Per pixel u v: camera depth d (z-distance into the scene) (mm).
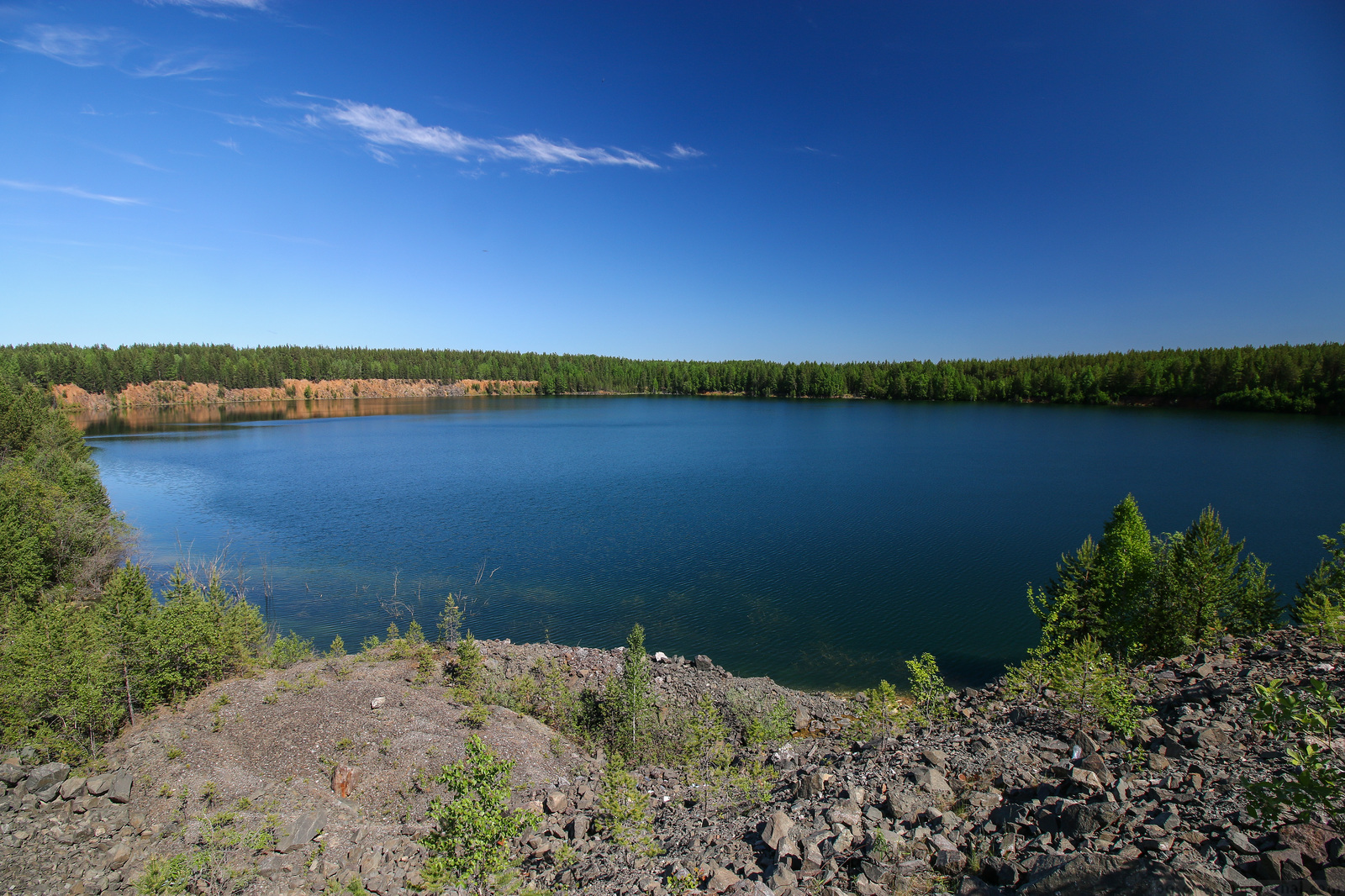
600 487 75688
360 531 56312
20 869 11711
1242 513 58562
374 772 16953
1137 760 10641
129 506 66375
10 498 36812
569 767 19109
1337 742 9641
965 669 31266
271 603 39906
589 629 36031
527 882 11711
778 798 13469
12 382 123438
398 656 24594
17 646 17438
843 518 60031
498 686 23703
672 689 25375
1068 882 7141
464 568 46406
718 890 9406
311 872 12492
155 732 17281
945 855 8758
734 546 51375
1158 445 103062
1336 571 24875
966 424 143875
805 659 32281
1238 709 11930
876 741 15750
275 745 17469
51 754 16031
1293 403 143500
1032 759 11898
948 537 53562
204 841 13102
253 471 88188
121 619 18812
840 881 8875
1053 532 54688
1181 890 6285
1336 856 6574
